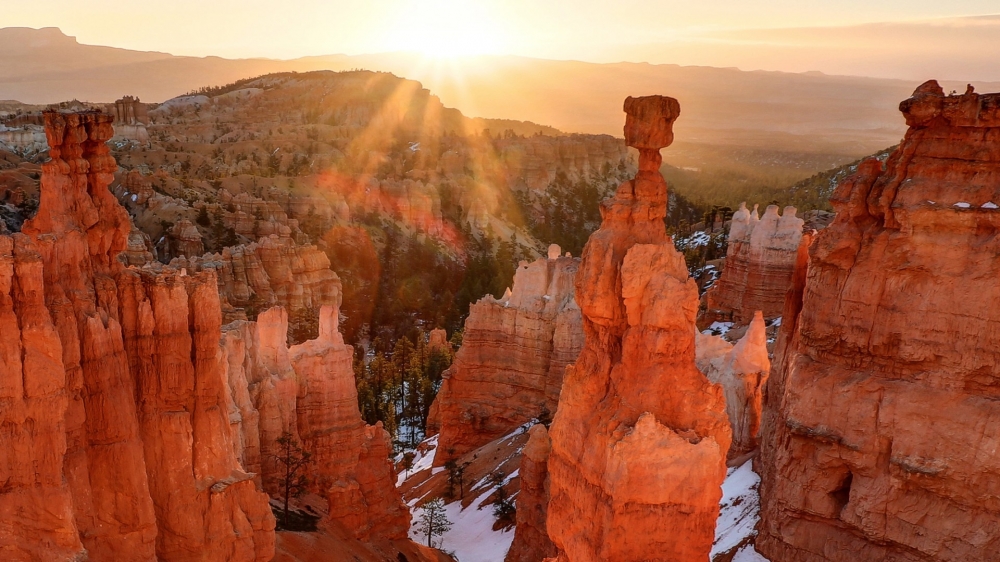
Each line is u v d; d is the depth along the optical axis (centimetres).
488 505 6331
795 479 3372
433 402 9438
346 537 4344
